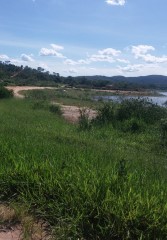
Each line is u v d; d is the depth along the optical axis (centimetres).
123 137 1152
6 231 391
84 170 478
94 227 378
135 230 358
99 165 525
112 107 1395
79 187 419
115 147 912
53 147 675
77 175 454
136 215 360
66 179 446
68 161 535
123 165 485
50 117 1681
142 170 579
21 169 488
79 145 841
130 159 705
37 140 784
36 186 456
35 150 607
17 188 473
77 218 381
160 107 1423
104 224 374
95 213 385
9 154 576
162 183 464
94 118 1386
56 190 436
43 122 1382
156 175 562
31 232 383
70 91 6694
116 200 385
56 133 1012
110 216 371
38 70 13100
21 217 411
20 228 397
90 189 411
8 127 1025
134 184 434
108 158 635
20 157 547
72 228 376
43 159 552
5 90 3192
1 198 466
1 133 857
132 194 393
